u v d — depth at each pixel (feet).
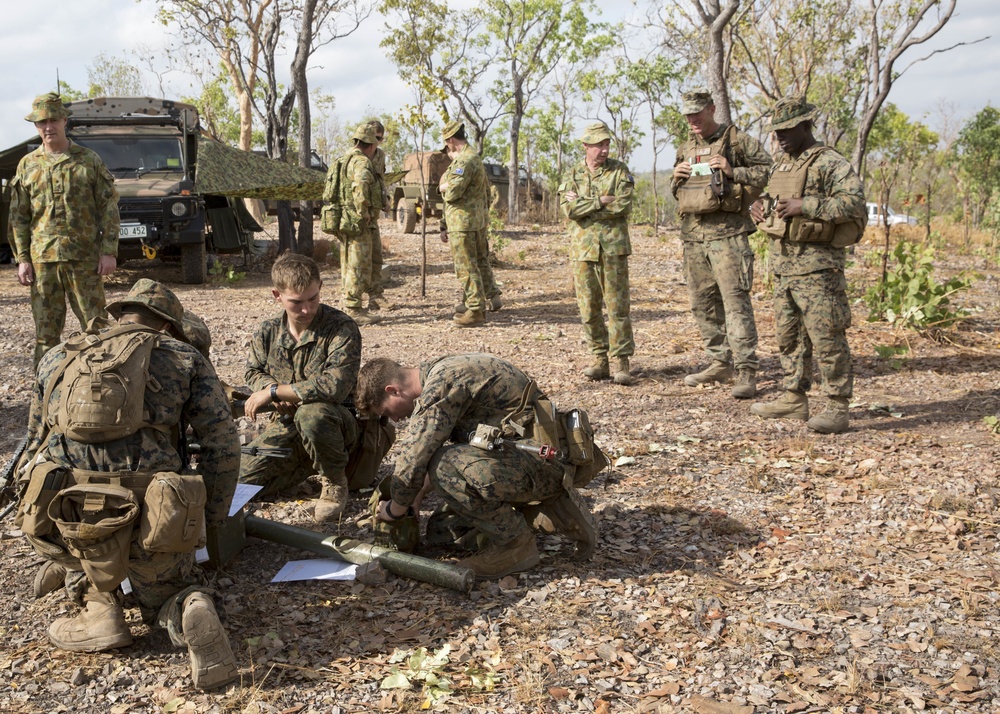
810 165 16.94
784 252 17.78
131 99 44.24
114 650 9.95
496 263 46.73
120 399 8.86
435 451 11.43
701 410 19.99
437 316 32.07
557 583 11.60
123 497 8.75
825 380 18.02
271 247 54.24
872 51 66.39
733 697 8.99
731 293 20.57
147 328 9.57
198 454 12.06
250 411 13.28
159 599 9.71
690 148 20.74
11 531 13.23
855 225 16.90
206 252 44.37
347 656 9.89
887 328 27.94
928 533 13.12
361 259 30.30
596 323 22.43
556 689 9.16
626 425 18.92
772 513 14.02
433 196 60.95
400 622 10.66
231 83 77.82
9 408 19.62
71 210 20.15
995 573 11.64
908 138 117.29
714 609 10.86
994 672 9.37
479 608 10.97
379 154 39.93
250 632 10.37
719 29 45.88
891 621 10.50
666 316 31.32
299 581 11.75
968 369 23.45
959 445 17.20
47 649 10.02
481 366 11.53
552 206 87.71
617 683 9.33
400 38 83.56
